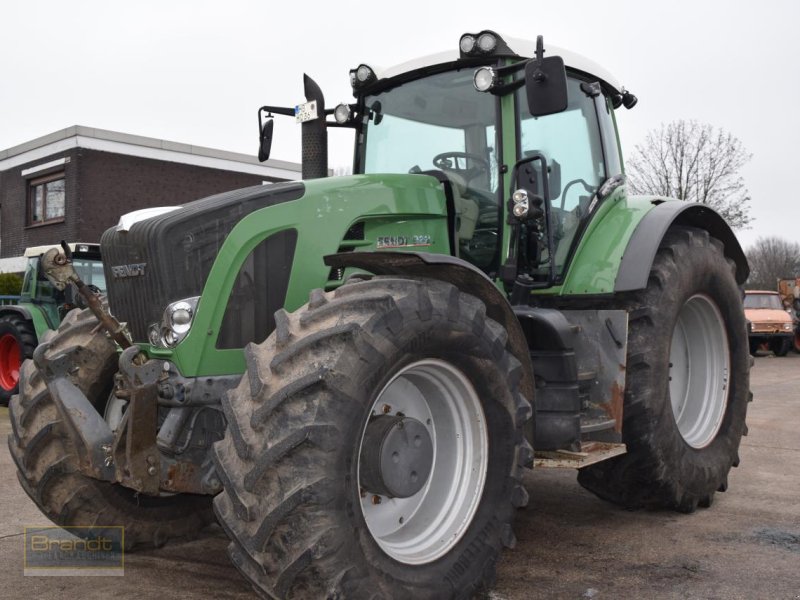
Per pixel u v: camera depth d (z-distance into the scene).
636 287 3.85
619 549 3.66
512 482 3.01
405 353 2.66
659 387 3.96
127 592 3.14
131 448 2.85
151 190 18.03
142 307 3.03
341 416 2.44
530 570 3.36
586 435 3.80
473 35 3.69
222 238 3.02
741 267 4.99
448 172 3.96
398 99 4.16
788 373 13.34
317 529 2.38
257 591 2.50
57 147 17.45
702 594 3.08
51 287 9.09
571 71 4.21
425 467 2.85
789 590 3.12
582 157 4.23
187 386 2.88
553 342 3.38
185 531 3.76
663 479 4.02
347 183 3.38
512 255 3.70
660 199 4.53
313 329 2.57
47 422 3.36
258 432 2.44
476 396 2.94
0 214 19.64
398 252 2.74
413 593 2.63
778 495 4.71
